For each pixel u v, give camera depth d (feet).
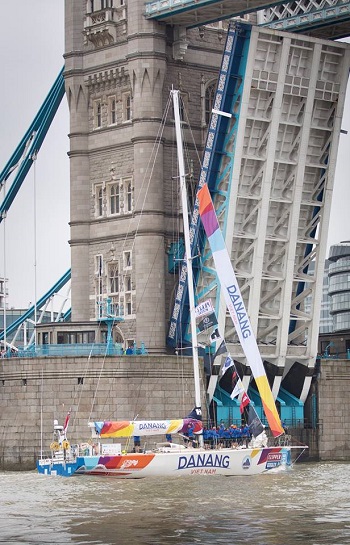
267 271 335.06
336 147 333.83
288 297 336.08
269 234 333.01
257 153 323.37
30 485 248.73
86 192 352.49
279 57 316.19
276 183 329.52
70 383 308.19
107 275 347.56
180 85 346.33
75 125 353.10
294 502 217.97
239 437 284.20
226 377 327.88
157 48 339.77
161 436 307.99
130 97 344.90
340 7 328.70
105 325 337.72
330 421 342.64
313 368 342.85
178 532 185.88
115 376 309.63
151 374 313.12
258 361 295.69
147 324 337.52
